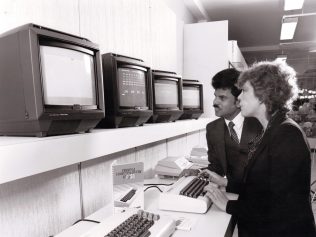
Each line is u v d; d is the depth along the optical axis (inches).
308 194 41.3
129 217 41.3
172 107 72.1
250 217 45.9
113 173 48.9
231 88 63.2
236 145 67.8
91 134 42.3
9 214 39.2
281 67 43.8
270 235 43.6
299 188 40.4
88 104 41.9
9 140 32.4
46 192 45.4
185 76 137.1
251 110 45.6
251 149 56.2
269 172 44.2
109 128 51.1
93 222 48.6
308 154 40.6
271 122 44.5
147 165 82.0
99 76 43.7
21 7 41.6
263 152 45.0
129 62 52.1
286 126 41.7
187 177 65.6
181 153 112.3
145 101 57.8
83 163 54.0
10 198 39.4
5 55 35.3
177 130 77.2
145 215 42.2
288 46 311.7
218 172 71.1
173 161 77.0
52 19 47.5
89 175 55.9
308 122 258.5
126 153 69.7
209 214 50.1
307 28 248.2
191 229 43.8
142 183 51.9
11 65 34.7
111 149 47.1
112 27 64.3
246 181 47.4
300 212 40.5
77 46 39.2
